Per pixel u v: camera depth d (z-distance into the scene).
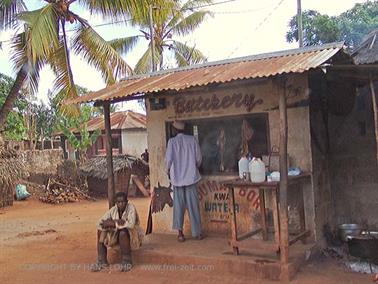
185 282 5.61
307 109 6.41
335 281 5.37
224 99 7.12
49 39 12.03
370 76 5.91
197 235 7.15
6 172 15.20
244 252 6.20
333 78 6.66
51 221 11.84
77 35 13.91
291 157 6.54
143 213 12.73
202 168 7.55
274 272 5.54
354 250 6.16
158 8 17.06
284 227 5.49
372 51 7.41
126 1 12.68
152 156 7.95
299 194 6.48
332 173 7.38
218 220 7.32
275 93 6.64
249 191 6.96
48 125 30.22
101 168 17.33
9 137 20.94
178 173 7.14
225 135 7.36
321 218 6.67
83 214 13.05
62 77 13.85
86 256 7.32
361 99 7.18
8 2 12.57
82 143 20.48
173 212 7.25
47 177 18.03
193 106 7.44
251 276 5.69
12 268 6.80
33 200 16.41
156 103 7.73
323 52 5.94
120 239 6.38
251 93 6.87
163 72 7.80
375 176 7.13
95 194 17.69
